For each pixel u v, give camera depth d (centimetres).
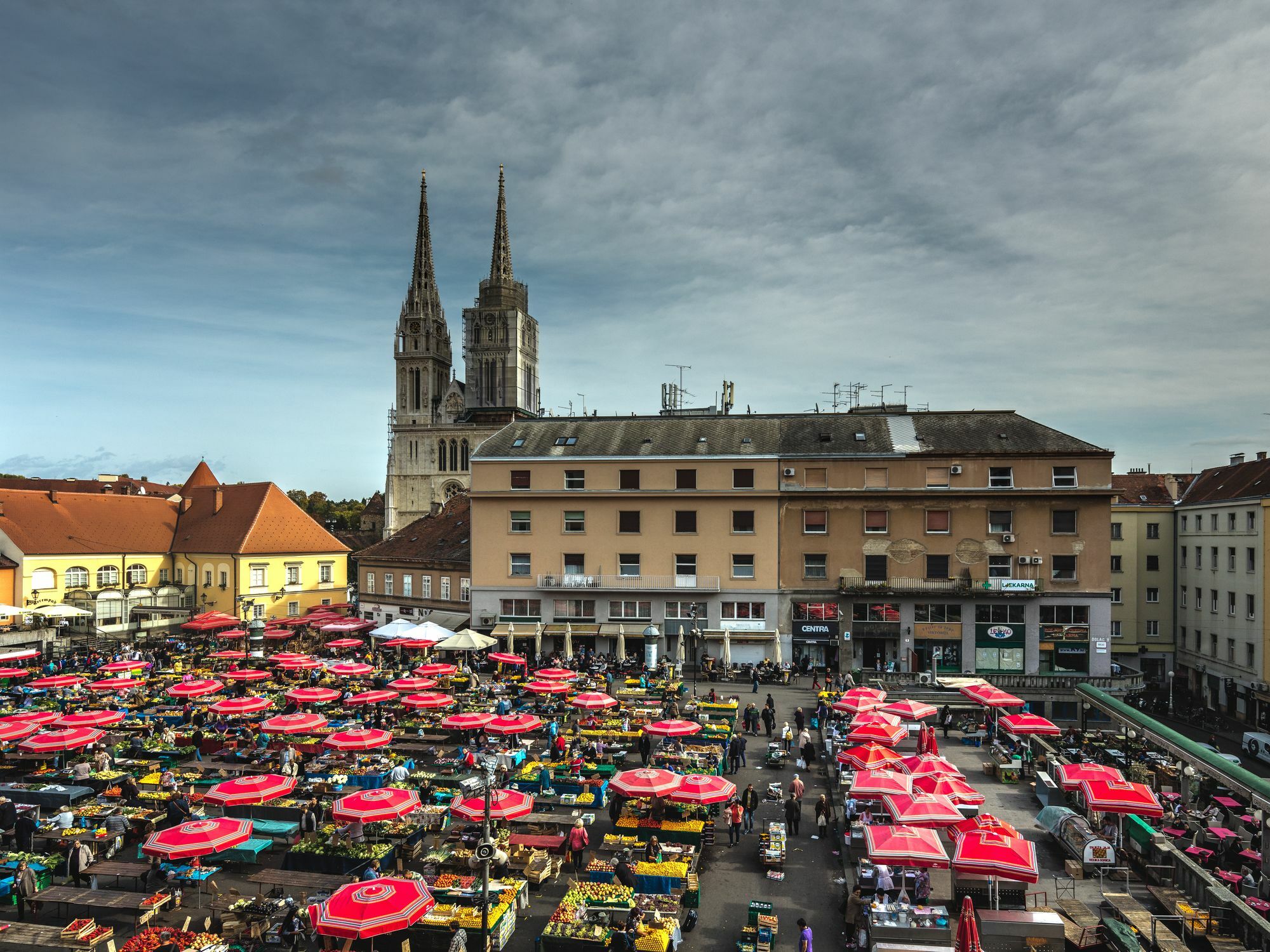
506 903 2212
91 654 5697
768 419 6141
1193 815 2848
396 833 2597
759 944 2084
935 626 5412
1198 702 7294
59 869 2481
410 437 15700
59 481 11069
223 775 3278
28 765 3447
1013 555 5381
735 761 3553
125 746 3588
